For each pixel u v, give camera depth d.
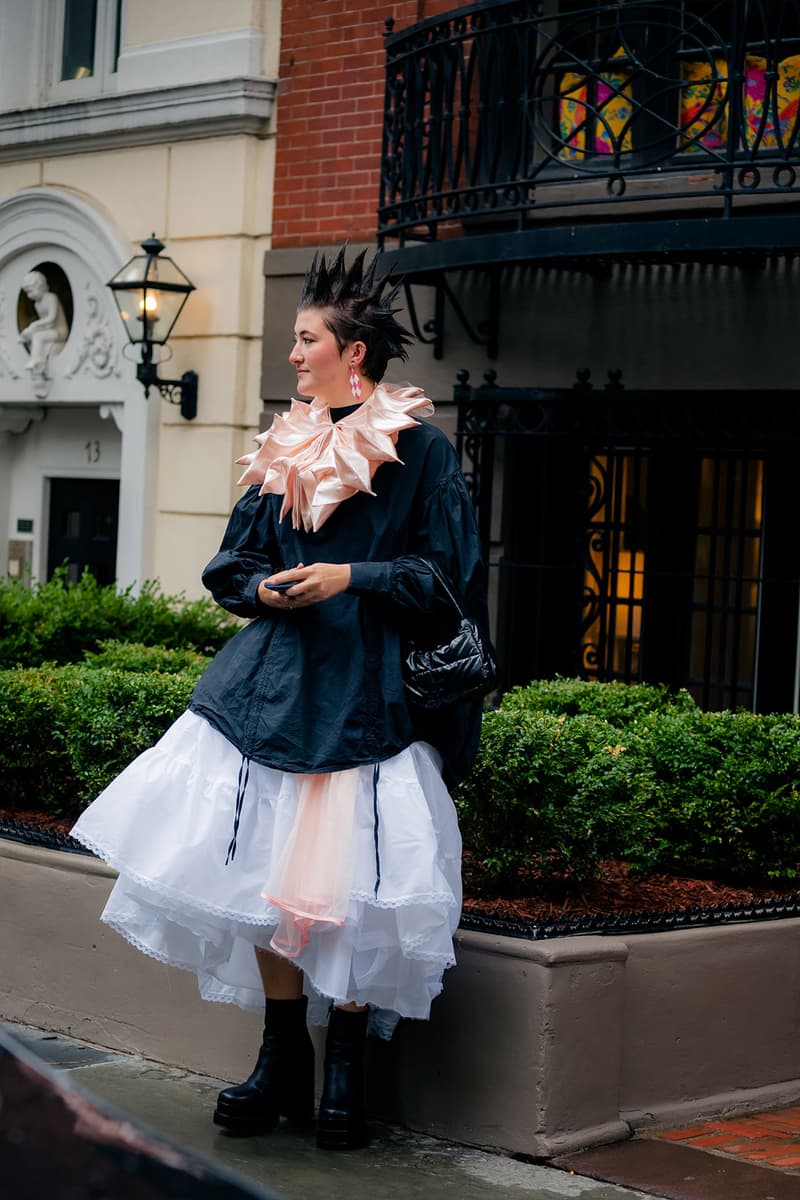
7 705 5.73
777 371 7.49
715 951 4.53
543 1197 3.75
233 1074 4.61
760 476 7.77
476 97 8.43
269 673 3.88
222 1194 1.38
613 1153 4.09
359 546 3.98
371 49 8.97
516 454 8.41
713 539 7.91
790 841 5.00
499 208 7.62
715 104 7.79
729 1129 4.38
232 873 3.80
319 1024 4.35
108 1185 1.35
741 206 7.59
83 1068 4.70
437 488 4.02
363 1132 4.07
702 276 7.70
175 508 9.93
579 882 4.66
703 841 5.00
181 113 9.76
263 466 4.09
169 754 3.92
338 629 3.88
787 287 7.46
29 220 10.79
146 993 4.84
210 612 8.93
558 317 8.17
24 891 5.21
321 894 3.68
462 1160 4.02
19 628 7.78
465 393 8.23
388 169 8.29
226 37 9.59
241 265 9.60
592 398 7.88
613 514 8.20
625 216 7.98
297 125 9.32
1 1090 1.47
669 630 8.02
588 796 4.47
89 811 3.89
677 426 7.81
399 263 8.02
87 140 10.38
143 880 3.77
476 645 3.90
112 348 10.32
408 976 3.88
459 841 4.03
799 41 6.77
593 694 6.24
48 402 10.79
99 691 5.17
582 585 8.19
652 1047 4.37
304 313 4.09
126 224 10.20
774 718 5.30
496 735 4.45
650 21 7.62
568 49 8.16
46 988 5.13
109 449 11.00
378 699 3.85
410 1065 4.26
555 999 4.05
